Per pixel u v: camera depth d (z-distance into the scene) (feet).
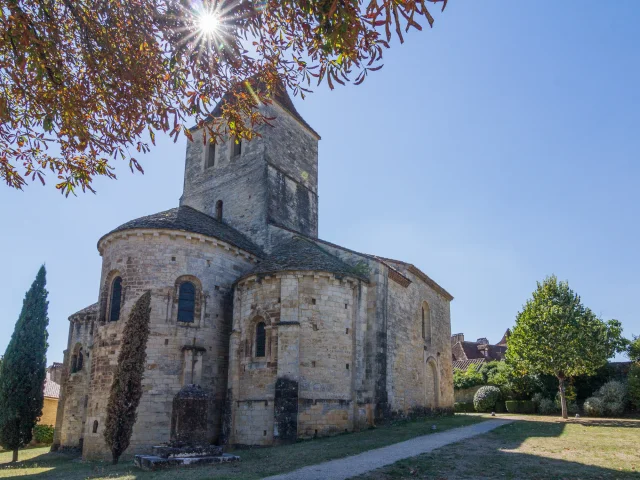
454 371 157.07
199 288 79.71
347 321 76.38
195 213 96.68
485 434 66.80
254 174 104.12
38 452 102.78
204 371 76.79
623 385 118.01
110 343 75.15
